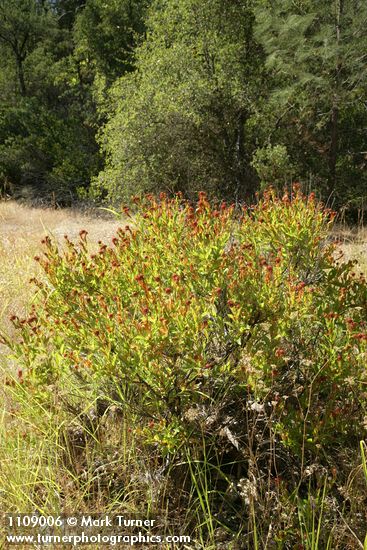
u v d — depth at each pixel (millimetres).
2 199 19203
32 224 13336
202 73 16328
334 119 15430
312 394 2830
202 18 16281
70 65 28656
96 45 25922
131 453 2826
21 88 28203
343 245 6602
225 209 3490
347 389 2936
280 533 2361
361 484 2662
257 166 14773
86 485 2701
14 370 3729
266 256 3439
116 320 2836
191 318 2688
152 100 15852
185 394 2744
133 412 2816
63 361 3041
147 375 2697
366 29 13586
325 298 3186
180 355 2668
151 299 2773
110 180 16062
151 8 18156
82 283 3279
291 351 2973
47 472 2771
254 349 2732
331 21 14352
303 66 13984
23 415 3006
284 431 2637
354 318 3096
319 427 2596
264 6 15469
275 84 16719
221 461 2883
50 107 29234
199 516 2633
